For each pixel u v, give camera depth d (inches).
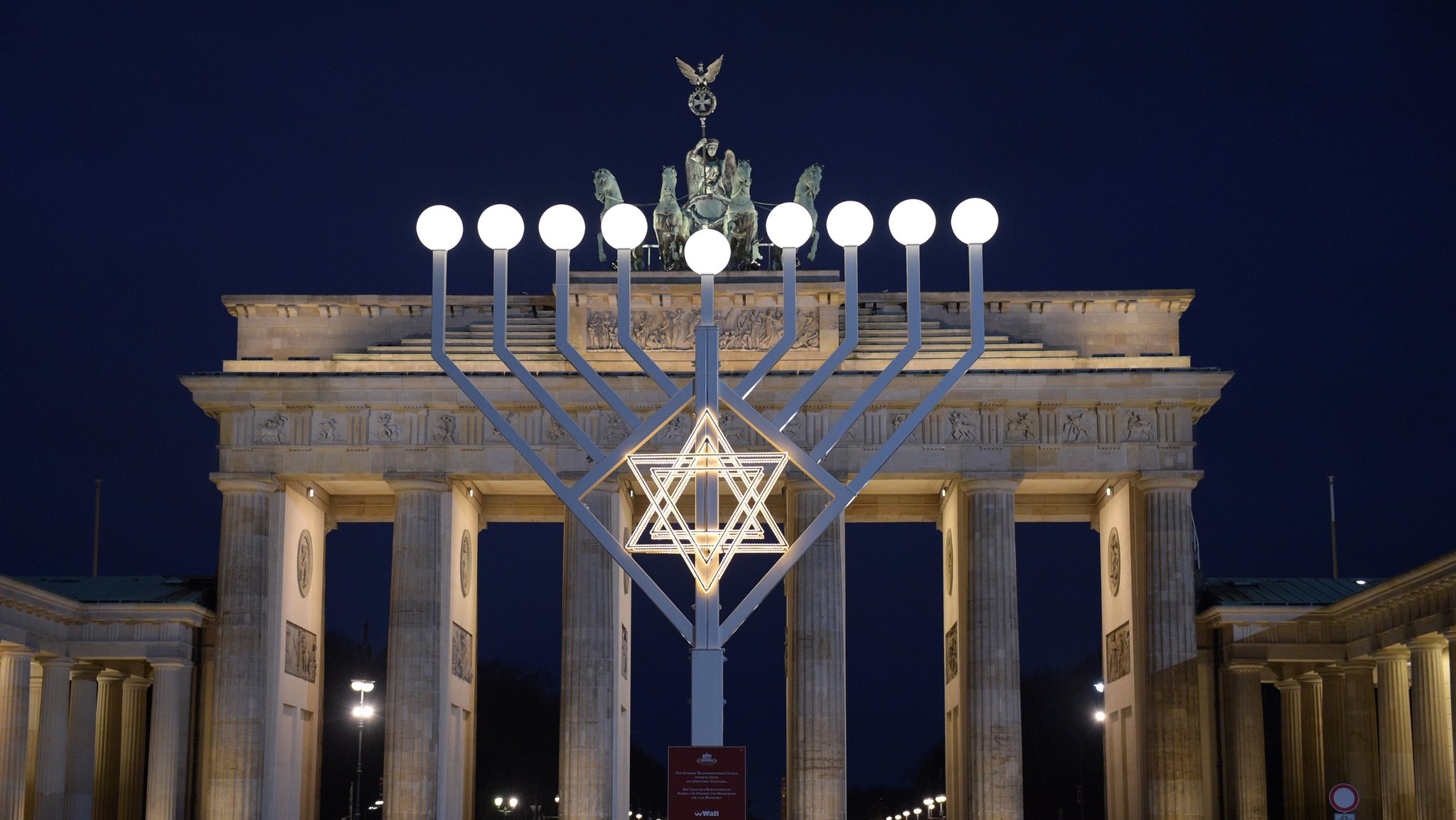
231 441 4628.4
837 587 4603.8
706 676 1526.8
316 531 5034.5
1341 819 2273.6
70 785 4525.1
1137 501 4638.3
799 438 4621.1
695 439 1581.0
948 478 4707.2
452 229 1641.2
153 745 4483.3
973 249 1642.5
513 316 4813.0
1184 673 4471.0
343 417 4643.2
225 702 4490.7
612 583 4618.6
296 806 4840.1
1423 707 3900.1
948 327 4781.0
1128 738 4751.5
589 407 4630.9
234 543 4566.9
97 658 4488.2
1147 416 4623.5
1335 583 4847.4
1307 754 4781.0
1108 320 4805.6
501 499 5142.7
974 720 4542.3
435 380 4618.6
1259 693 4510.3
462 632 4916.3
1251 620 4532.5
